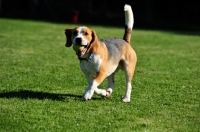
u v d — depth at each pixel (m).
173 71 13.40
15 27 27.53
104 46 9.04
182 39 25.00
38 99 9.04
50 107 8.39
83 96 8.80
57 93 9.74
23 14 39.56
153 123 7.71
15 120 7.50
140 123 7.68
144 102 9.22
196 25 38.38
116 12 41.22
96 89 9.22
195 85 11.30
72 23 34.16
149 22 38.25
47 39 21.19
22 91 9.77
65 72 12.39
